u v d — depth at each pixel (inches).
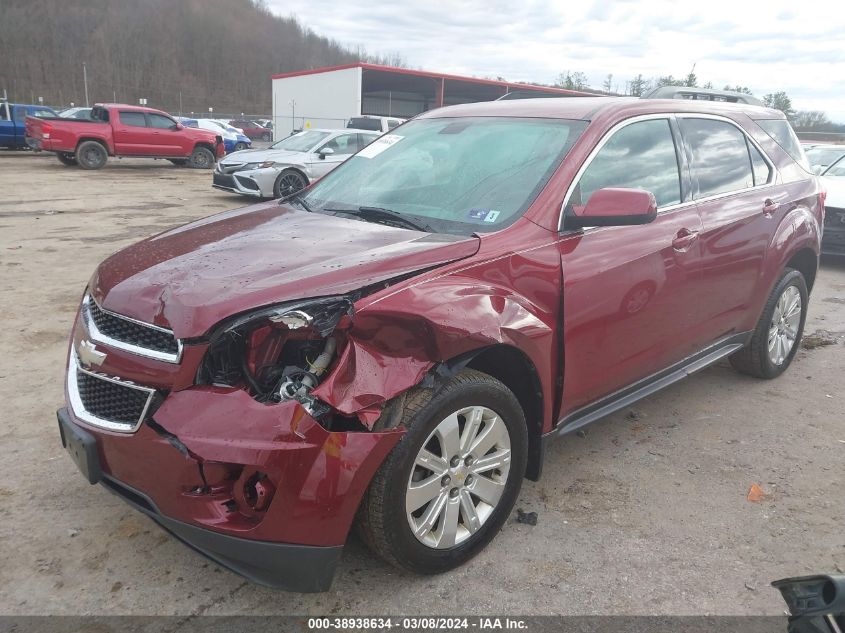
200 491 92.9
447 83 1558.8
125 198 577.6
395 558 104.0
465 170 140.3
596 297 127.5
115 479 99.3
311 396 93.0
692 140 162.7
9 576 109.7
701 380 202.7
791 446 161.0
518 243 119.2
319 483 91.4
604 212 120.3
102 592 107.0
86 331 107.7
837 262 396.8
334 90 1430.9
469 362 113.1
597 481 143.2
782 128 202.5
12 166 837.8
